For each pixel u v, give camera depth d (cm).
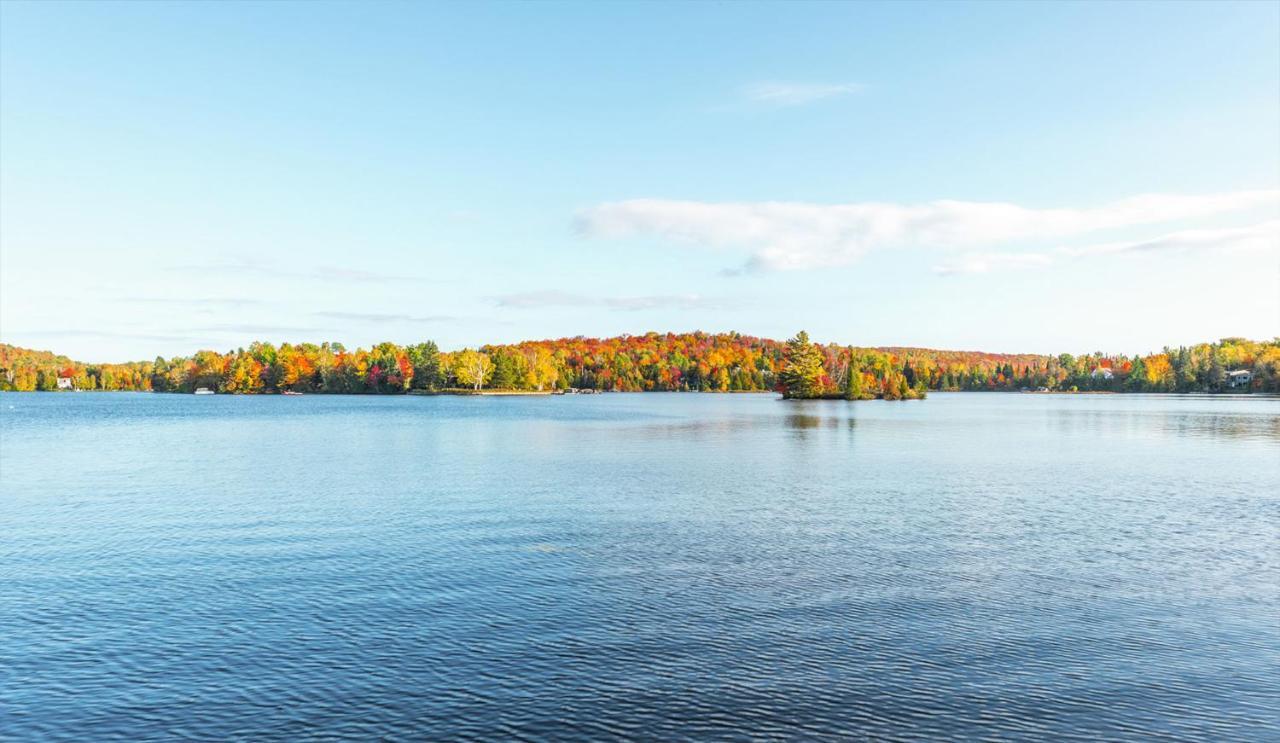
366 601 2034
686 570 2338
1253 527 3017
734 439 7194
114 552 2575
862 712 1416
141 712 1430
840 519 3148
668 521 3097
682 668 1602
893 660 1644
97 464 5197
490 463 5178
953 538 2791
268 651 1702
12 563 2434
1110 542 2738
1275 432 8275
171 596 2084
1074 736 1338
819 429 8662
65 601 2048
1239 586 2192
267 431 8506
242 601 2041
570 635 1784
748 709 1427
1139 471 4816
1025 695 1487
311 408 15738
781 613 1936
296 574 2295
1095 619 1902
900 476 4509
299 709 1436
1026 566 2395
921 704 1447
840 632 1803
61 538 2794
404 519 3134
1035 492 3906
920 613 1941
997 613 1942
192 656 1678
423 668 1606
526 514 3247
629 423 9938
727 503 3528
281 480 4331
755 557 2497
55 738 1341
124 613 1953
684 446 6469
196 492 3878
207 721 1395
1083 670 1600
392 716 1407
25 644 1752
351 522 3072
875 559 2478
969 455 5769
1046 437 7556
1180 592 2130
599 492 3859
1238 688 1523
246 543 2703
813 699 1465
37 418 11712
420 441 7050
